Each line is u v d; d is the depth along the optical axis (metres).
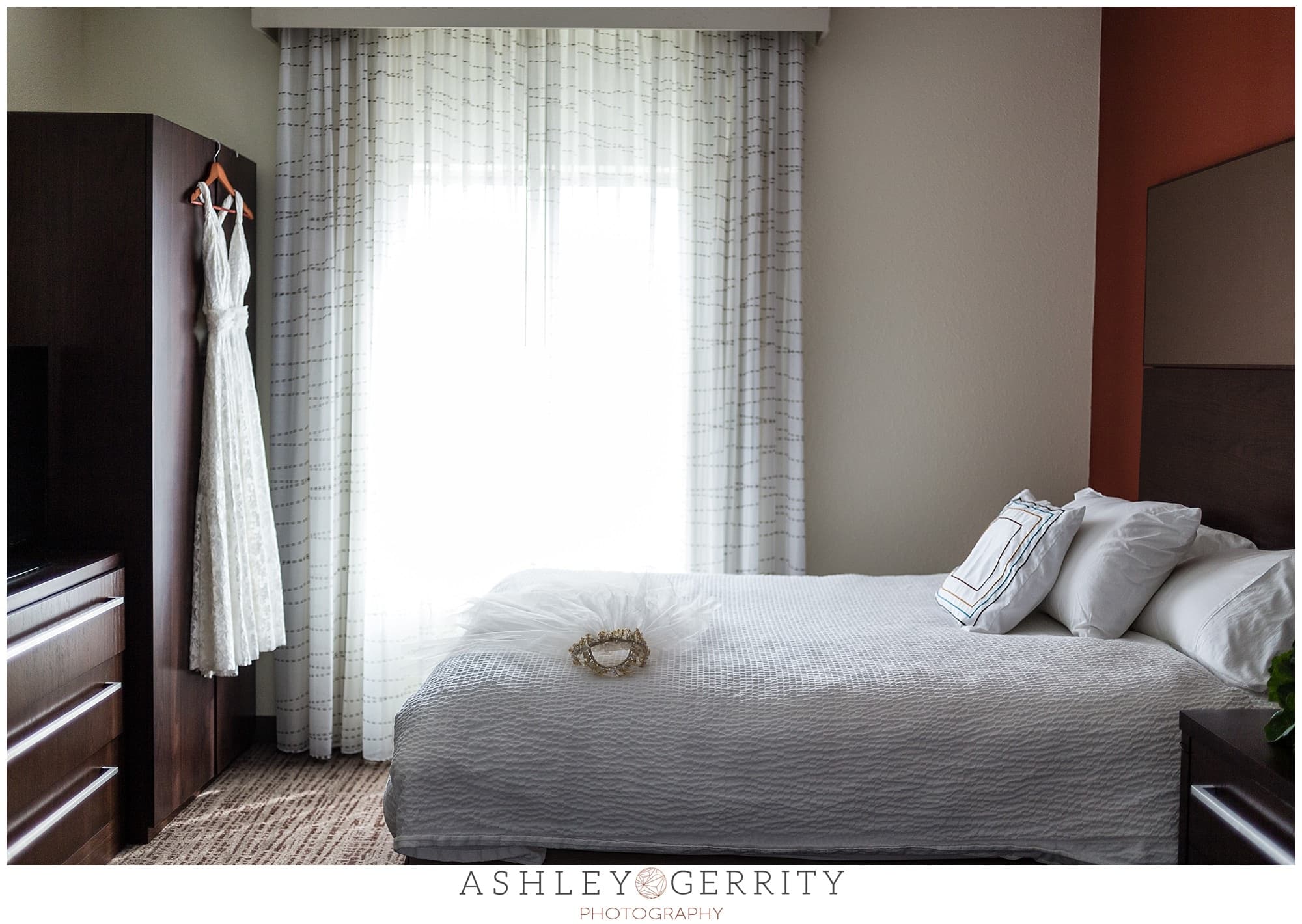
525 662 2.19
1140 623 2.45
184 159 2.96
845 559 3.76
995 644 2.29
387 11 3.41
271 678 3.71
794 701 2.05
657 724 2.02
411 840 1.96
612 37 3.56
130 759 2.84
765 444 3.62
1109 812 1.98
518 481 3.62
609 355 3.62
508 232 3.57
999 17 3.62
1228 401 2.70
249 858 2.79
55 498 2.80
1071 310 3.70
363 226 3.49
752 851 1.99
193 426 3.05
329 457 3.52
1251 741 1.77
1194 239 2.88
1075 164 3.66
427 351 3.57
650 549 3.66
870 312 3.69
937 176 3.66
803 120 3.59
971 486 3.74
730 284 3.57
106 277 2.78
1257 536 2.55
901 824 1.98
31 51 3.28
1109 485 3.55
